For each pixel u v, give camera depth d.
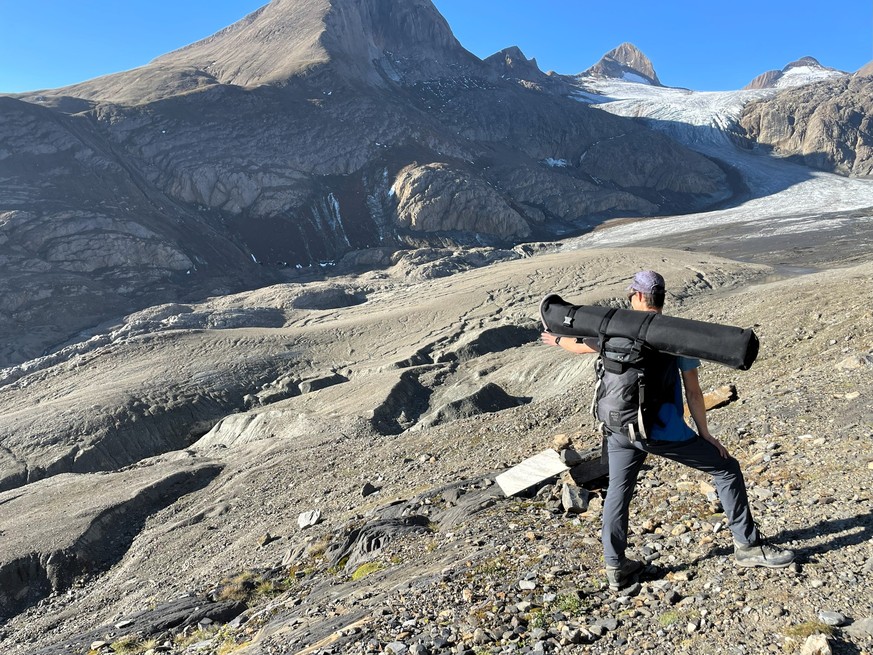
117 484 37.34
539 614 4.32
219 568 15.94
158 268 150.50
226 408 71.69
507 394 41.69
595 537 5.49
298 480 25.80
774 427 7.22
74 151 171.00
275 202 196.25
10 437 62.22
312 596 7.90
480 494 8.93
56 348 113.69
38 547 28.44
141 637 9.62
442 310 95.12
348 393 54.16
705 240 164.62
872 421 6.24
